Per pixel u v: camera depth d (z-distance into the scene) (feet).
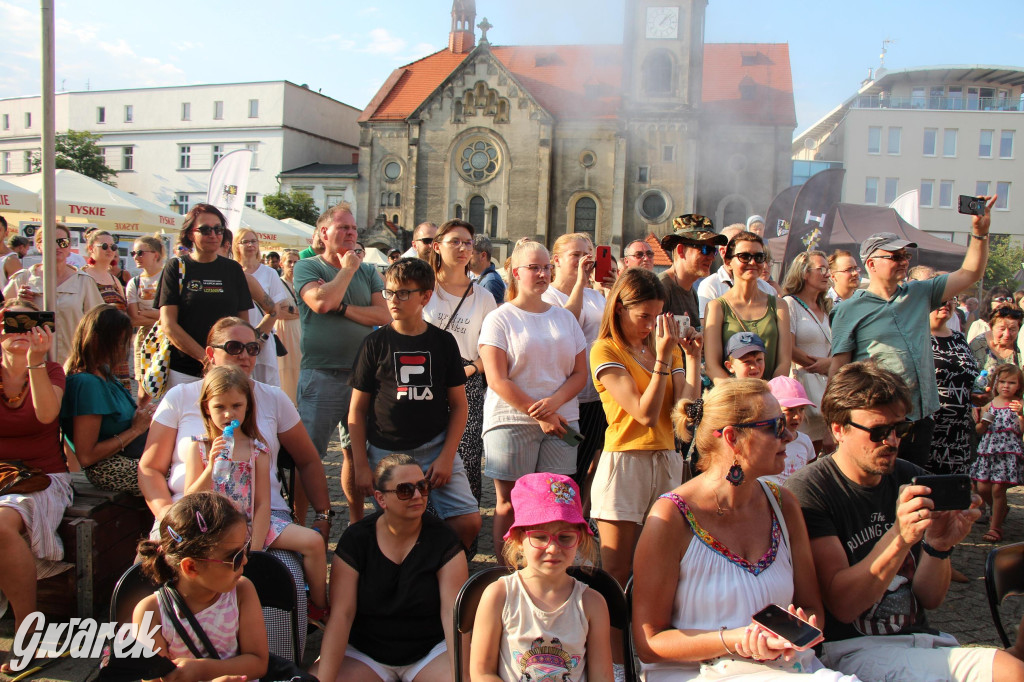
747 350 15.37
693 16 150.20
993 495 21.36
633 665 10.37
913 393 17.39
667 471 13.66
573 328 16.34
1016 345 30.66
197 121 197.67
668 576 9.93
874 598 10.06
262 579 11.58
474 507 16.11
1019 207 176.65
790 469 15.28
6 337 13.99
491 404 16.22
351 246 19.33
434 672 11.62
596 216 153.99
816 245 36.81
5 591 13.64
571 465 16.31
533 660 9.74
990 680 9.61
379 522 12.50
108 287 33.47
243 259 26.16
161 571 10.28
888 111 177.68
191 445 13.66
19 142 226.17
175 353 18.13
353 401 15.52
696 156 150.30
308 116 197.36
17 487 13.92
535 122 152.46
